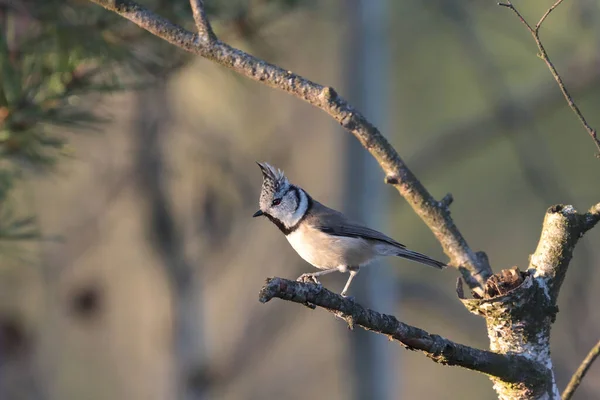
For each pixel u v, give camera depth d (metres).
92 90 6.16
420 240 17.89
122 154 12.41
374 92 12.98
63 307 14.24
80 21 6.18
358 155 13.07
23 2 6.06
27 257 7.81
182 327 12.51
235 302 15.82
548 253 4.48
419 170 14.53
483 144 14.95
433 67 17.23
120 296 15.08
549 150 17.39
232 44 7.80
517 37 14.24
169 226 12.27
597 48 13.68
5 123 6.00
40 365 13.87
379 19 13.00
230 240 13.92
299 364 18.56
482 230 18.41
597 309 13.02
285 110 14.35
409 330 4.15
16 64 6.17
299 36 12.65
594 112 17.16
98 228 14.03
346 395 13.31
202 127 12.72
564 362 13.16
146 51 6.64
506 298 4.34
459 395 18.91
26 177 7.35
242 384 18.22
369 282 12.91
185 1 6.52
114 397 15.66
